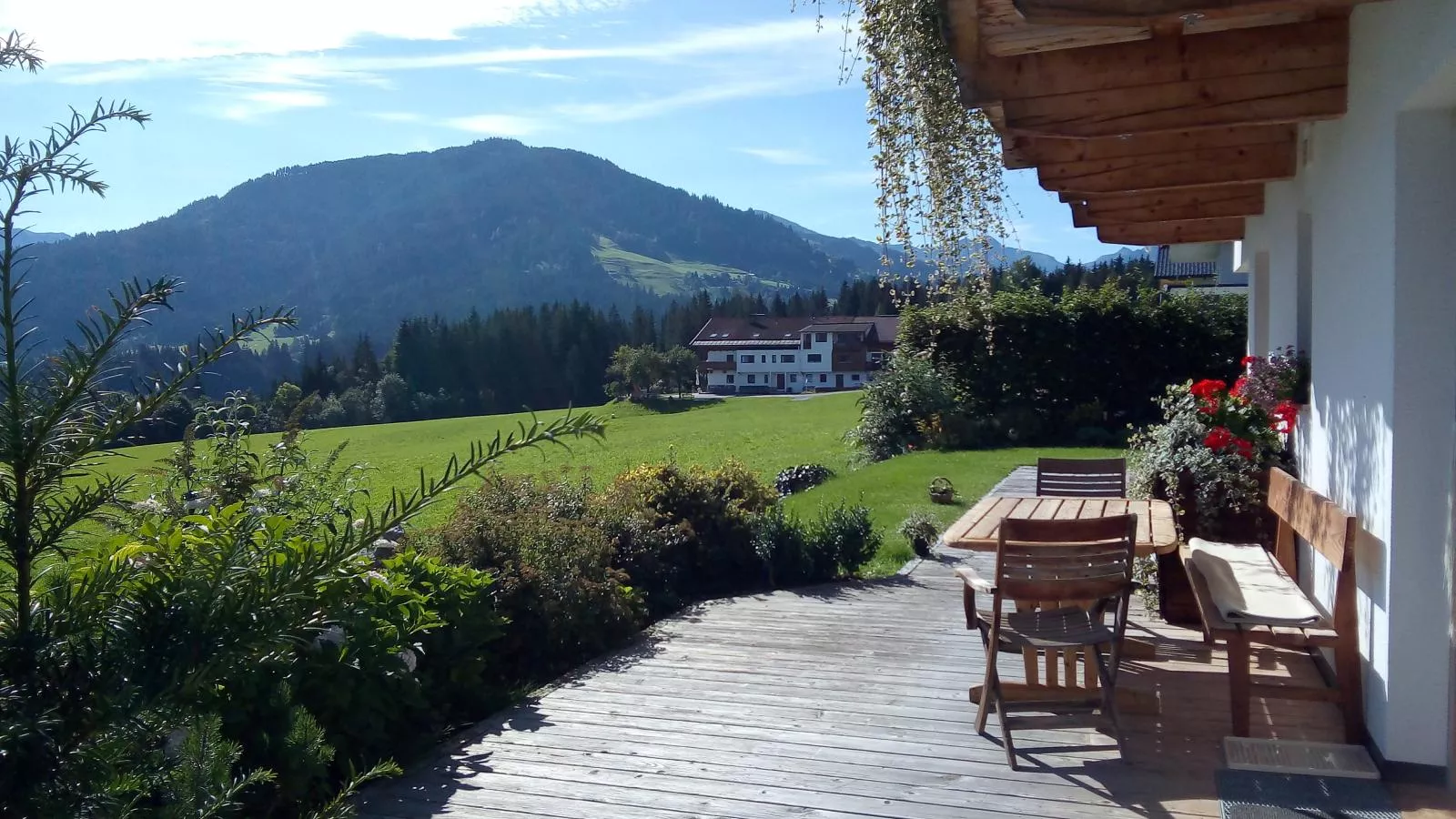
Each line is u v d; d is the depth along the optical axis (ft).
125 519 8.13
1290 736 14.25
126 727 4.58
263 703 11.92
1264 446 21.72
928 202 18.25
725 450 94.94
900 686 17.39
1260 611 14.39
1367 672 13.51
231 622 4.91
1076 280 88.84
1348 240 14.37
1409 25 11.22
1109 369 65.51
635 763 14.16
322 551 5.05
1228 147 18.83
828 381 317.01
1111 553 14.40
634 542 24.25
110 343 5.00
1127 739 14.49
